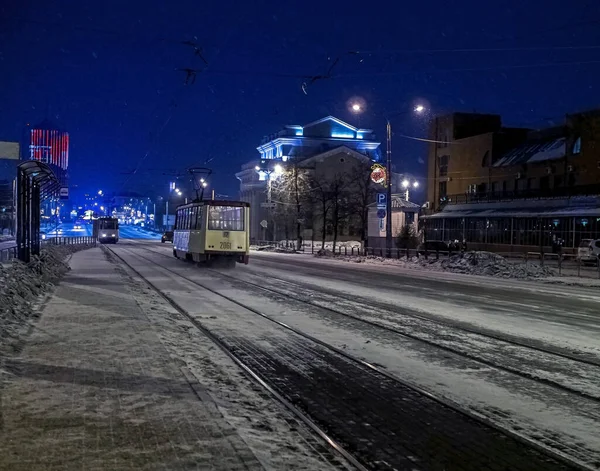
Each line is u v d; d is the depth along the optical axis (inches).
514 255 1877.5
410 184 3585.1
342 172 3157.0
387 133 1593.3
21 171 825.5
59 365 315.9
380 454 220.5
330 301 681.0
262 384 311.3
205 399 262.1
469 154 2642.7
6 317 427.5
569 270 1344.7
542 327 523.5
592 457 221.1
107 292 679.7
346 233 3262.8
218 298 699.4
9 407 242.5
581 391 311.1
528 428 252.2
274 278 999.0
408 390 308.8
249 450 203.9
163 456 195.2
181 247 1418.6
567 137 2111.2
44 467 184.2
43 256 968.3
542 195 2128.4
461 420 261.7
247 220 1249.4
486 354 401.1
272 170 2888.8
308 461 203.8
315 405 280.7
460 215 2347.4
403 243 1987.0
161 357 341.4
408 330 489.4
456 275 1202.0
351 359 378.0
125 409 243.9
